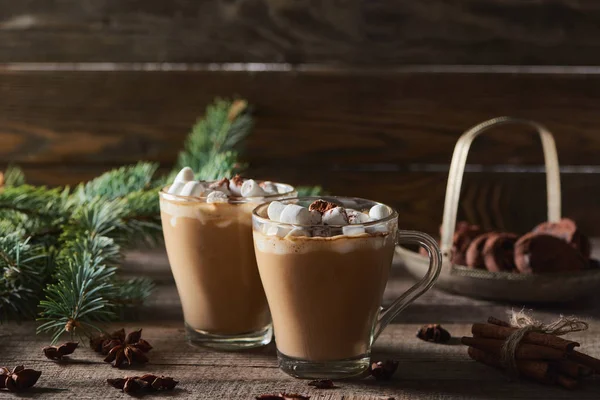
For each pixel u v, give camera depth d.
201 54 1.17
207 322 0.88
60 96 1.18
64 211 1.00
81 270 0.90
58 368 0.85
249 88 1.17
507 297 0.96
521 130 1.17
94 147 1.19
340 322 0.82
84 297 0.88
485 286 0.96
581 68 1.16
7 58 1.18
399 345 0.89
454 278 0.97
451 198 0.97
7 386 0.82
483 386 0.83
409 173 1.19
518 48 1.16
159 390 0.82
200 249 0.86
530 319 0.85
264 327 0.89
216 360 0.87
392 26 1.16
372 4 1.15
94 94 1.18
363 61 1.17
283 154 1.19
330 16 1.16
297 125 1.18
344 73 1.17
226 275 0.86
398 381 0.83
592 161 1.17
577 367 0.83
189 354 0.88
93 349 0.88
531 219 1.19
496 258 0.97
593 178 1.18
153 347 0.89
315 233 0.81
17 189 1.02
